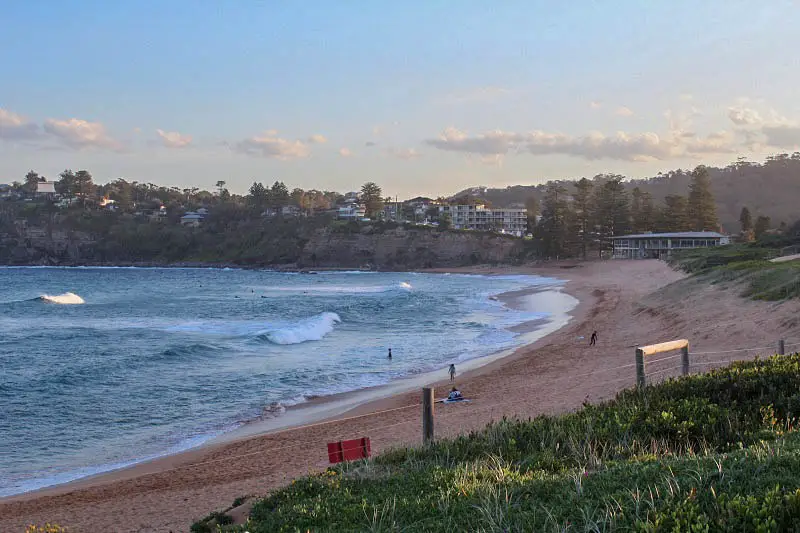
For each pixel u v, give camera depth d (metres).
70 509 14.88
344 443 12.43
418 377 31.97
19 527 13.71
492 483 7.55
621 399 11.92
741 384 11.07
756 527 4.80
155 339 48.47
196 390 29.81
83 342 47.03
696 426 9.69
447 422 20.62
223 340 47.09
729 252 96.31
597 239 166.00
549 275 137.75
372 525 6.72
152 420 24.77
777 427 9.24
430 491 7.91
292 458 18.47
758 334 29.05
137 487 16.52
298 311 72.69
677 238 139.38
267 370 34.53
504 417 11.77
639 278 96.69
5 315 70.06
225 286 125.75
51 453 20.75
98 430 23.44
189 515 13.56
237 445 20.61
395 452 10.94
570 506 6.20
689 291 51.56
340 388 30.02
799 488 5.24
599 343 37.06
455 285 120.56
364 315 63.12
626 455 8.85
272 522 7.72
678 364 25.14
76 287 120.25
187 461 19.17
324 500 8.18
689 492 5.74
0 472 18.84
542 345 39.38
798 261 54.66
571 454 9.18
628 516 5.59
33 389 29.89
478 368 33.09
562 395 22.95
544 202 184.88
